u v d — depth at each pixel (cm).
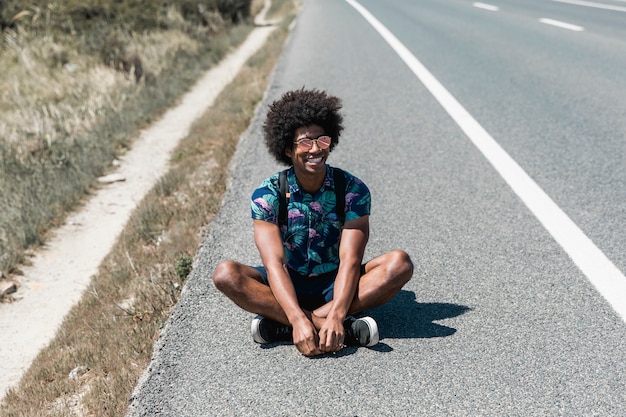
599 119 808
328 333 364
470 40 1427
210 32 2150
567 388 338
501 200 586
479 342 382
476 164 676
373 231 544
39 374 484
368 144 763
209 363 381
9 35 1683
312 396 345
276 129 379
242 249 533
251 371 370
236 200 639
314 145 369
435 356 371
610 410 321
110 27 1783
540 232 520
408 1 2419
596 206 563
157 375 374
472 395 337
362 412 330
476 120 823
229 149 862
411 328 402
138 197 893
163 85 1455
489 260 482
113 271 634
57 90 1380
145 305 508
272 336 389
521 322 400
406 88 1009
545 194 593
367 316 413
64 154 1025
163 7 2084
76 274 713
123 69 1505
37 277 714
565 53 1227
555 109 859
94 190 927
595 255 478
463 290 443
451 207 579
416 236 529
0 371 559
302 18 2114
